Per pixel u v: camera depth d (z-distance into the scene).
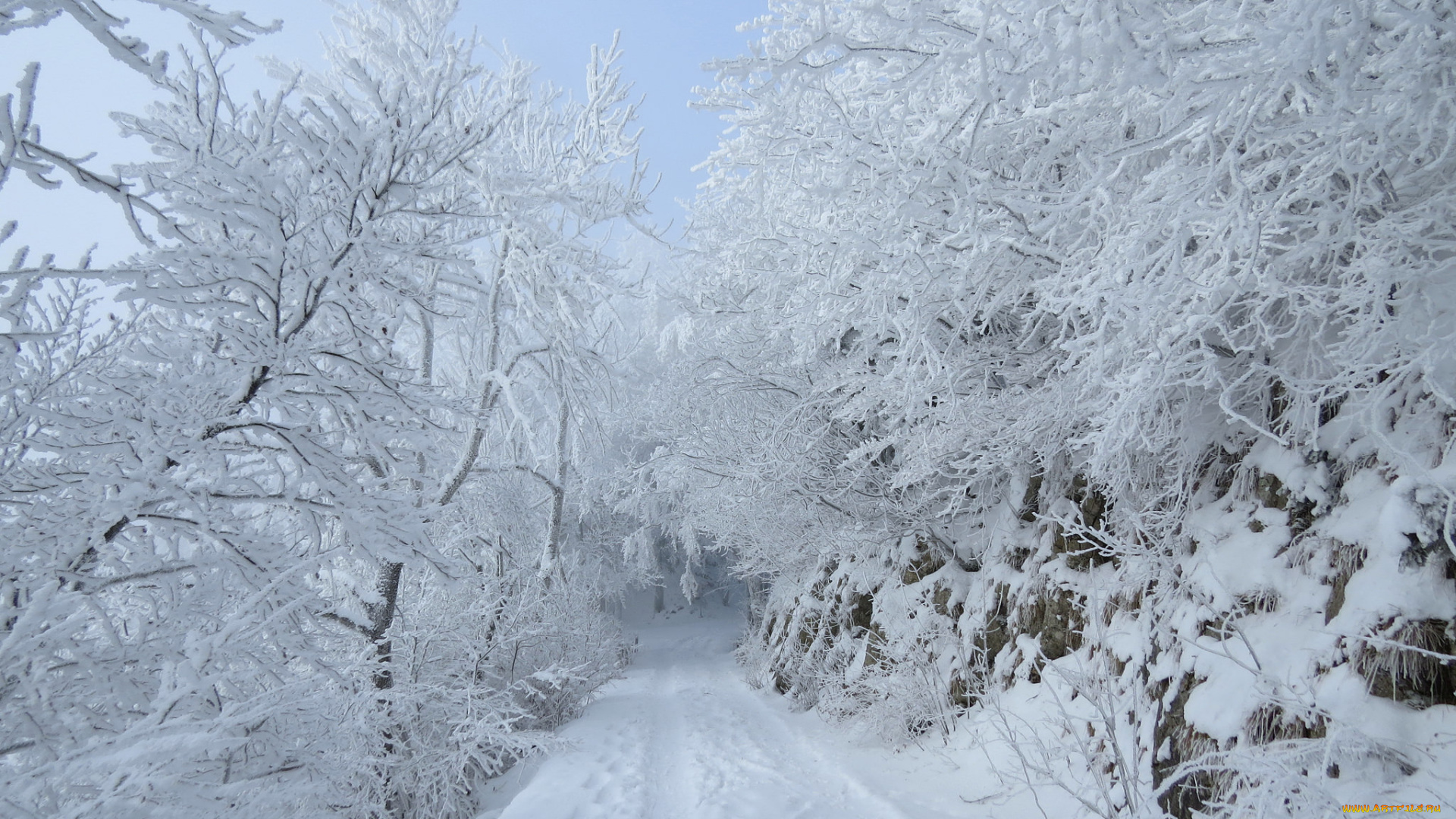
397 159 4.14
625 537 20.20
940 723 6.44
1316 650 3.36
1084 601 5.43
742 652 15.27
